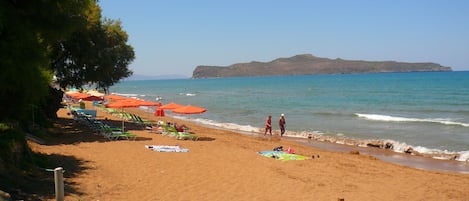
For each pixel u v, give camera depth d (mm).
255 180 12570
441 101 54406
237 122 36062
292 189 11789
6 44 8289
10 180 8859
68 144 16562
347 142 24312
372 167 16016
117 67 25984
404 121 34312
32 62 9141
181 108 22047
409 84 106562
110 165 13211
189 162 14633
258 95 78625
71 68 23188
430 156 20062
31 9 9344
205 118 39625
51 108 23859
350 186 12609
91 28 22188
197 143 19906
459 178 14547
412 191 12453
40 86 10055
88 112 28062
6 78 8617
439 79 131125
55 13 9750
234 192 11102
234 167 14242
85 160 13594
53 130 20234
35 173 10367
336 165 16000
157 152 16172
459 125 30672
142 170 12852
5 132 10930
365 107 48438
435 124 31812
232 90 106438
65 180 10523
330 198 11062
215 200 10242
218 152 17234
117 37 24578
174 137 21391
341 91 85375
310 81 167000
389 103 53469
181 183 11656
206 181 12086
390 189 12555
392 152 21438
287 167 14953
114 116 32469
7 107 9898
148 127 24875
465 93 68062
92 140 18406
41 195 8602
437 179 14273
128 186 10844
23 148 10961
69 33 10570
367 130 29328
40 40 10406
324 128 30797
